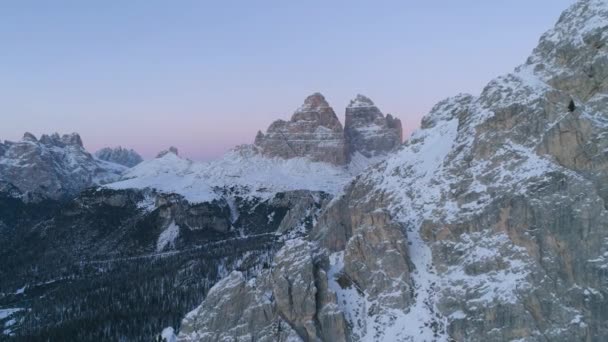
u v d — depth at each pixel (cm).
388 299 14912
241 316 14788
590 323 12912
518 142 15650
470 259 14625
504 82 17488
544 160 14800
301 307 14562
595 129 14462
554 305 13188
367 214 16250
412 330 14138
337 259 17375
